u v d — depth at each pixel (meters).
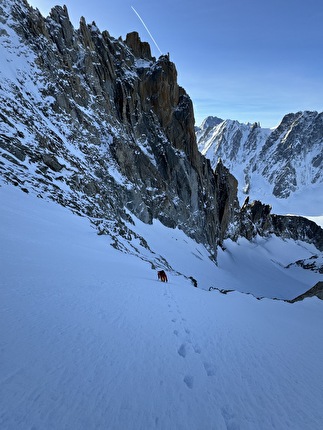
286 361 10.13
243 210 190.75
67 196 36.97
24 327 6.75
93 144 70.38
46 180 35.75
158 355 7.50
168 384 6.28
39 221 21.75
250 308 19.47
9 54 56.94
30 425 3.97
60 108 62.50
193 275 75.31
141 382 6.01
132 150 86.50
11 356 5.48
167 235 89.56
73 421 4.34
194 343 9.25
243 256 151.88
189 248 94.38
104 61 86.31
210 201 125.31
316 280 148.12
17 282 9.49
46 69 63.56
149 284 16.88
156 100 99.50
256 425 5.82
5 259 11.34
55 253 15.76
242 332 12.07
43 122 53.19
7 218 17.88
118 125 84.25
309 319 20.78
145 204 85.75
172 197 101.19
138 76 97.00
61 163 45.16
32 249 14.46
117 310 9.91
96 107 77.12
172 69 102.44
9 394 4.46
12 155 33.66
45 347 6.17
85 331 7.51
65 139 58.66
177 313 11.96
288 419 6.38
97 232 30.95
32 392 4.68
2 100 43.12
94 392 5.19
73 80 70.75
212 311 14.46
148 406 5.31
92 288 11.63
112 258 23.38
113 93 87.56
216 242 133.00
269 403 6.86
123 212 67.50
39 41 65.38
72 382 5.27
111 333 7.88
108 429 4.43
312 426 6.37
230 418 5.81
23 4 66.25
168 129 104.06
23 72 57.44
